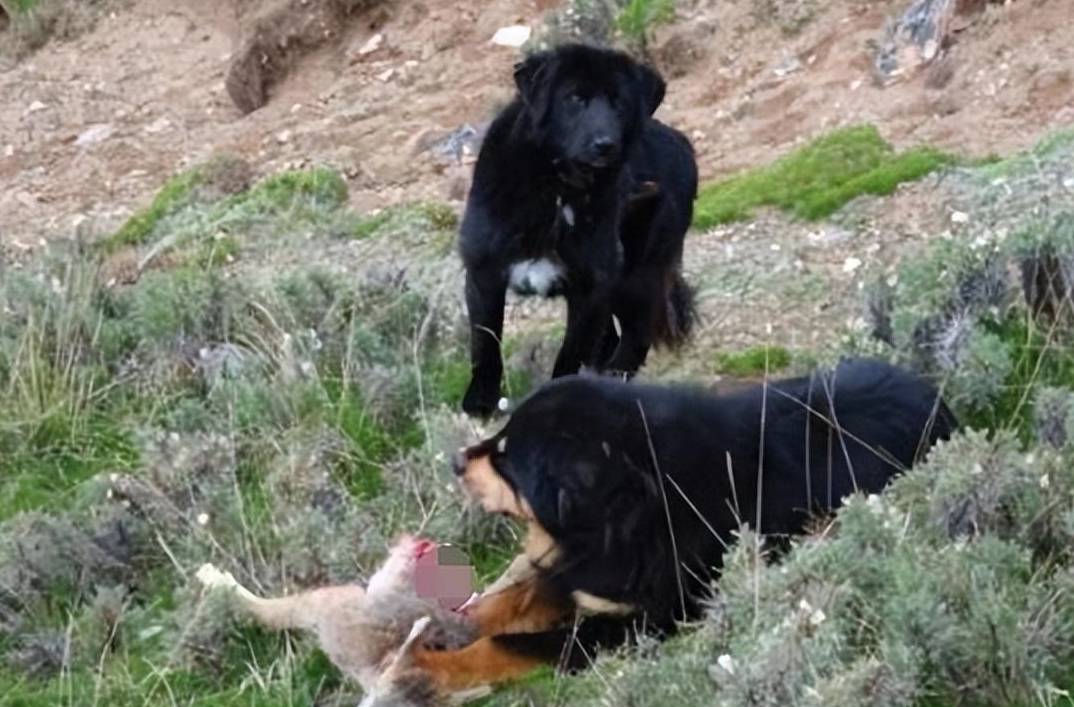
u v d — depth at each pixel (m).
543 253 7.27
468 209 7.41
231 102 13.96
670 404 5.45
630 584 5.22
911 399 5.99
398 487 6.73
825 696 4.60
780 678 4.75
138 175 12.83
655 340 7.78
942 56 10.34
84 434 7.67
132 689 5.73
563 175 7.12
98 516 6.62
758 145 10.52
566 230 7.22
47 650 5.95
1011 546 5.20
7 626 6.19
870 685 4.67
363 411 7.39
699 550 5.36
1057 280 6.84
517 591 5.32
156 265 10.22
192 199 11.43
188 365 7.99
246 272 9.49
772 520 5.54
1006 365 6.51
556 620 5.29
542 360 7.85
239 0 15.16
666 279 7.75
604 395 5.35
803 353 7.48
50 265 9.14
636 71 7.26
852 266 8.02
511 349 8.14
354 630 5.30
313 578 6.06
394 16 13.70
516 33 13.05
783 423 5.71
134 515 6.68
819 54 11.12
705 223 9.32
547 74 7.10
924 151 9.27
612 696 4.98
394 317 8.17
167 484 6.82
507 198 7.23
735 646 5.01
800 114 10.59
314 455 6.88
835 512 5.58
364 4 13.67
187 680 5.78
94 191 12.66
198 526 6.46
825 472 5.64
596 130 6.95
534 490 5.20
